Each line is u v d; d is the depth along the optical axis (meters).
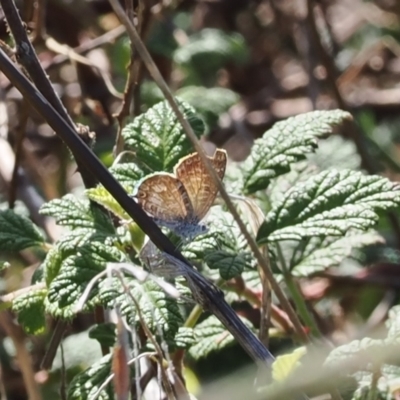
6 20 0.57
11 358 0.68
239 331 0.53
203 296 0.53
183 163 0.55
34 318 0.57
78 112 0.72
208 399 0.59
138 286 0.54
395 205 0.57
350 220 0.57
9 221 0.59
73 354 0.66
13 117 0.77
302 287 0.69
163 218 0.55
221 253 0.56
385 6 0.96
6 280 0.71
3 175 0.71
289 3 0.95
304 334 0.57
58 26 0.81
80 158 0.53
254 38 0.97
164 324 0.53
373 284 0.69
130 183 0.58
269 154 0.60
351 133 0.75
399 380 0.56
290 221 0.57
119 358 0.51
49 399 0.65
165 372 0.53
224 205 0.61
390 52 0.97
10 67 0.53
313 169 0.65
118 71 0.77
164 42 0.80
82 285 0.55
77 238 0.56
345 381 0.55
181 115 0.55
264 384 0.55
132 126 0.59
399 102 0.90
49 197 0.73
